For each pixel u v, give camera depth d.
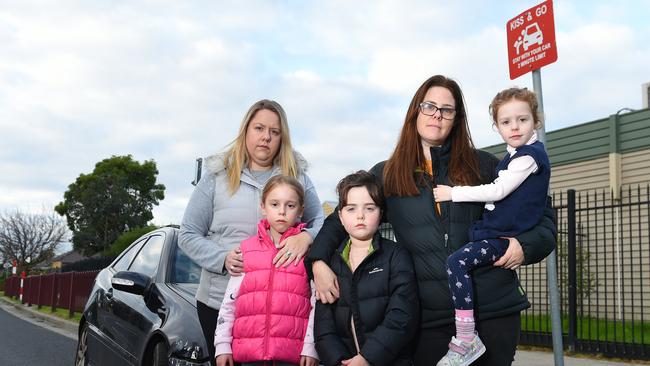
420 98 2.89
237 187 3.48
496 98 2.96
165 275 4.64
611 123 12.95
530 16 4.01
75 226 54.66
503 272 2.70
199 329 3.79
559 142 14.14
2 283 57.00
